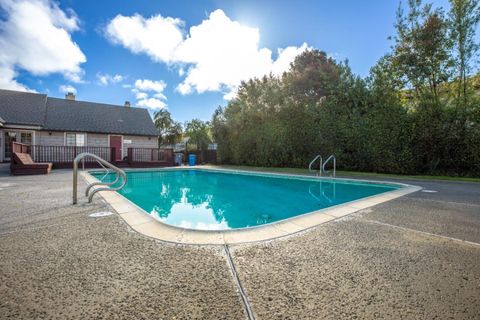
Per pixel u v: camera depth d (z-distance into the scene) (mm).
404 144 10609
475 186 7137
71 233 2801
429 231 3006
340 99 13305
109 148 16172
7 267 1959
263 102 17938
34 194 5312
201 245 2494
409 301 1571
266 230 3020
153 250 2348
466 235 2865
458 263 2127
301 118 13828
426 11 10680
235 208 5812
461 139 9508
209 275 1885
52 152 14422
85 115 17688
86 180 7855
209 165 18422
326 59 18672
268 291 1680
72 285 1712
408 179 8875
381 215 3799
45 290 1645
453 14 9969
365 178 9156
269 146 15367
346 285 1760
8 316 1378
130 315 1412
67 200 4664
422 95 10625
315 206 5984
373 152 11273
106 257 2172
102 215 3590
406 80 11367
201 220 4777
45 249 2336
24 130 14844
